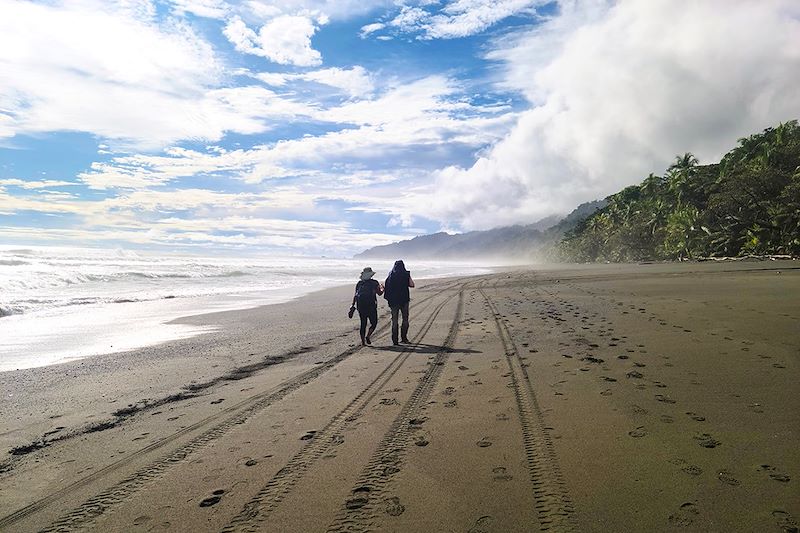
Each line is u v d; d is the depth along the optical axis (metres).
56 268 29.00
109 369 7.54
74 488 3.51
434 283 30.44
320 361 7.73
